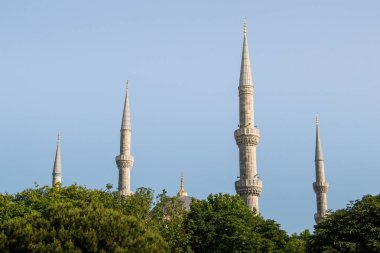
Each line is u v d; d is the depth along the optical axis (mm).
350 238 60719
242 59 97250
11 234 45875
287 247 73875
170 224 63844
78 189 65562
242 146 91562
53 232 44531
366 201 63719
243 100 94438
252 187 88562
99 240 44438
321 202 124188
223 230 66750
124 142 121125
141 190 66000
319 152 128375
